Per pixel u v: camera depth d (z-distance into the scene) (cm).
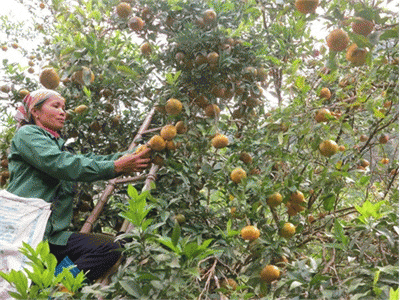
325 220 212
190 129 239
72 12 282
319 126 204
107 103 304
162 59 260
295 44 281
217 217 231
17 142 204
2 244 168
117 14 261
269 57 251
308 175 226
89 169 199
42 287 121
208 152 253
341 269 180
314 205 242
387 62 224
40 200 188
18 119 234
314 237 213
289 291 158
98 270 200
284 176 217
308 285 142
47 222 198
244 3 281
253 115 270
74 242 204
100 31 269
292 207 210
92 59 234
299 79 214
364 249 158
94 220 250
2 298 160
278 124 214
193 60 246
